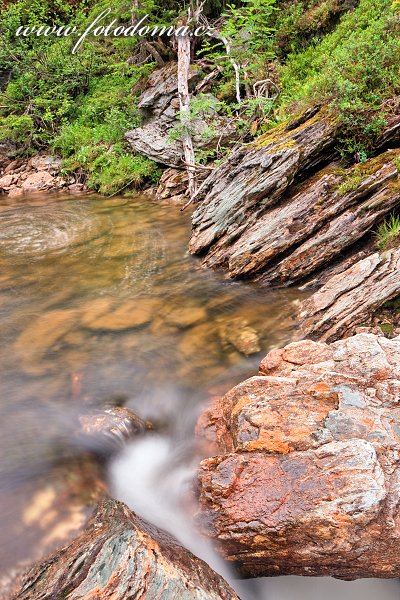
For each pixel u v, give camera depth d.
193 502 3.29
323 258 5.85
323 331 4.93
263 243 6.31
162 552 2.66
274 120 10.02
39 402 4.44
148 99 13.70
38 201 12.99
